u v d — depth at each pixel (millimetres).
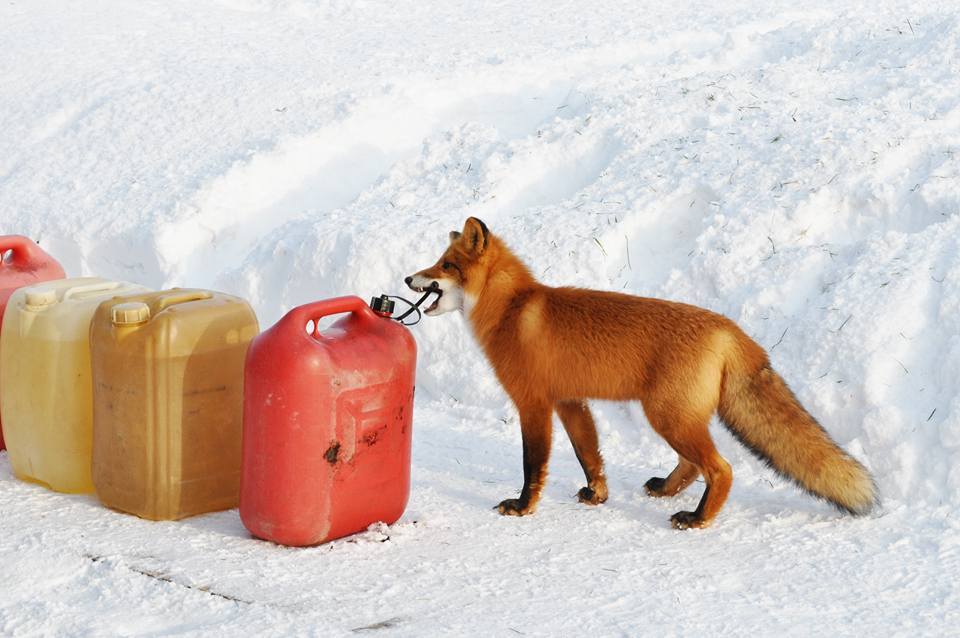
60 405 5738
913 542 5031
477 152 9711
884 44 10070
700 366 5238
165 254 9633
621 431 6875
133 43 14445
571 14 15344
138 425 5371
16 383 5875
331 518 5086
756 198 7836
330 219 9039
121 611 4445
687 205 8242
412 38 14258
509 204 9055
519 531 5395
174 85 12570
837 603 4449
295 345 4910
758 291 7090
